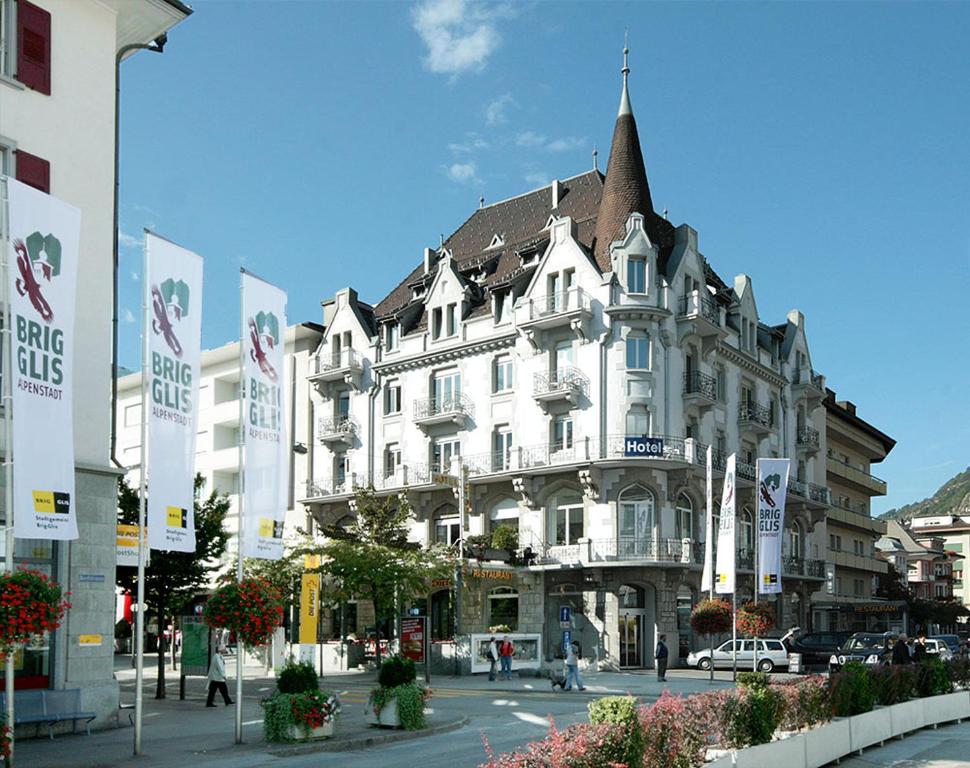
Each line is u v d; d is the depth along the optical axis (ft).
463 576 141.08
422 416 174.91
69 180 70.28
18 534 49.39
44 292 52.06
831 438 243.40
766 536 105.09
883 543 358.43
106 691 67.51
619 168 169.89
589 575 153.58
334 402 190.80
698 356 166.40
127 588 92.27
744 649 146.92
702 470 160.66
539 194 193.67
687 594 161.38
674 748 39.01
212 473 205.77
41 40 69.41
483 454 167.84
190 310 58.54
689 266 167.32
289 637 151.43
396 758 54.19
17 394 50.16
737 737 47.03
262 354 63.10
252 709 81.05
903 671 73.20
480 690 107.34
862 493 263.08
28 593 45.24
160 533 55.11
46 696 63.21
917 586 395.96
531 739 63.31
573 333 159.84
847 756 57.62
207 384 210.18
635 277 159.53
